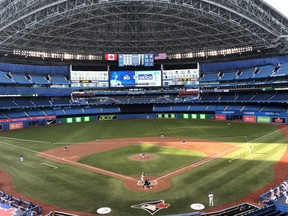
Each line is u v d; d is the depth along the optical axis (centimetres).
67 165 4259
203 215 2538
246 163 4112
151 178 3581
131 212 2662
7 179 3650
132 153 4944
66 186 3366
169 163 4238
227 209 2655
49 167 4166
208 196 2977
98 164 4275
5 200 2881
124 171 3897
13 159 4659
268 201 2744
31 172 3938
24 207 2780
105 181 3506
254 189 3142
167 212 2652
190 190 3156
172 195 3033
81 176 3722
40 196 3081
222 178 3509
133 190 3197
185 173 3741
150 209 2714
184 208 2727
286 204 2619
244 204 2739
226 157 4481
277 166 3928
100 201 2917
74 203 2884
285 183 3150
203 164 4134
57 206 2823
